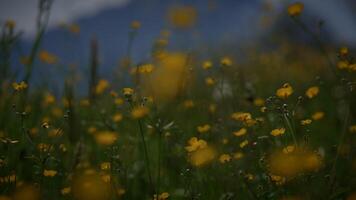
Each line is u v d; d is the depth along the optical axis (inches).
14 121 62.7
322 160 52.2
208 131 62.2
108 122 65.4
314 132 67.7
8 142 53.9
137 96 55.7
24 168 58.0
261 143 57.4
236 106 65.6
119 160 53.3
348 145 60.7
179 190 57.0
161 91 65.0
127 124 65.2
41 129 59.1
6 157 53.8
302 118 68.2
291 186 50.7
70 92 67.1
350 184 51.5
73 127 63.8
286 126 53.1
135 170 61.6
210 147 58.8
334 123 69.6
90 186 52.5
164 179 59.3
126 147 61.5
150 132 65.2
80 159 58.4
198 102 68.8
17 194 49.6
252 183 55.4
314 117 60.9
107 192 52.4
